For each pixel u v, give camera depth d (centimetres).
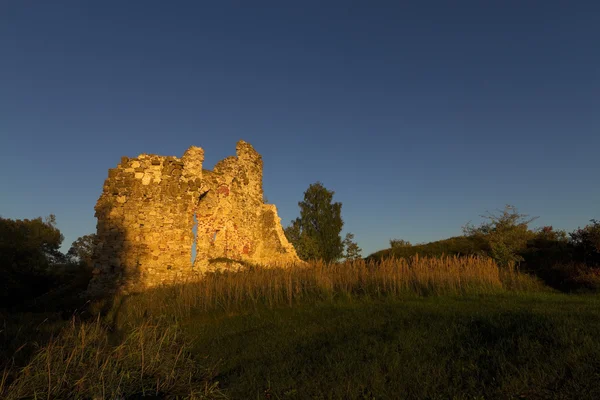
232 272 1672
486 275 1404
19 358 684
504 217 1900
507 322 755
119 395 576
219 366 692
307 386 552
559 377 505
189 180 1812
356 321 891
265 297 1266
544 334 660
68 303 1436
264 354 724
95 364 612
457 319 819
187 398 561
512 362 563
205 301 1223
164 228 1714
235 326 985
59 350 659
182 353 731
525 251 1842
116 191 1695
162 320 1055
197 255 1962
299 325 920
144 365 651
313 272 1470
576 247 1758
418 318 866
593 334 647
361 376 562
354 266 1538
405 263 1528
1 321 1039
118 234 1662
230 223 2111
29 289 1891
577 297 1162
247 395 555
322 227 4028
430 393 506
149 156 1759
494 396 480
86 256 4269
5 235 3050
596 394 454
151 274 1662
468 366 571
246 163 2325
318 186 4175
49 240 4088
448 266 1495
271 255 2391
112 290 1596
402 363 602
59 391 571
